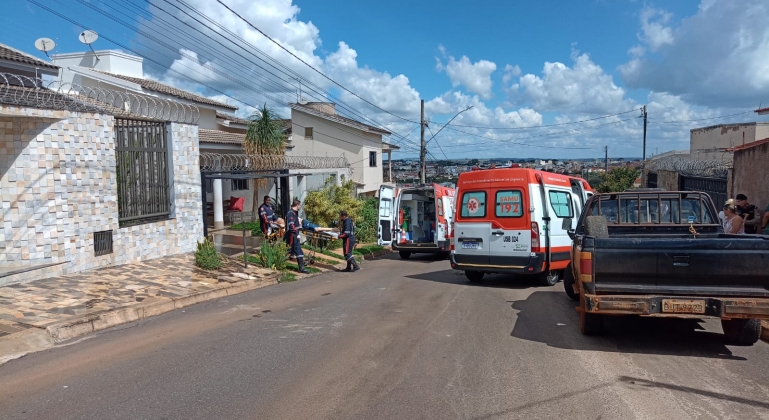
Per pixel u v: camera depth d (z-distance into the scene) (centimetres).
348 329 747
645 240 628
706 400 477
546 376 544
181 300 925
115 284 983
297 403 477
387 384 523
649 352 630
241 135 2598
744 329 643
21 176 959
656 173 3141
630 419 437
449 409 461
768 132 3052
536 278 1216
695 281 620
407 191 1856
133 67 2516
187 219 1349
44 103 972
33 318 743
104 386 521
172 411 460
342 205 2100
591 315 677
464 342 674
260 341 686
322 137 3575
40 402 481
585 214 858
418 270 1512
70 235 1029
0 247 943
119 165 1164
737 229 1009
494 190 1175
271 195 2450
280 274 1261
